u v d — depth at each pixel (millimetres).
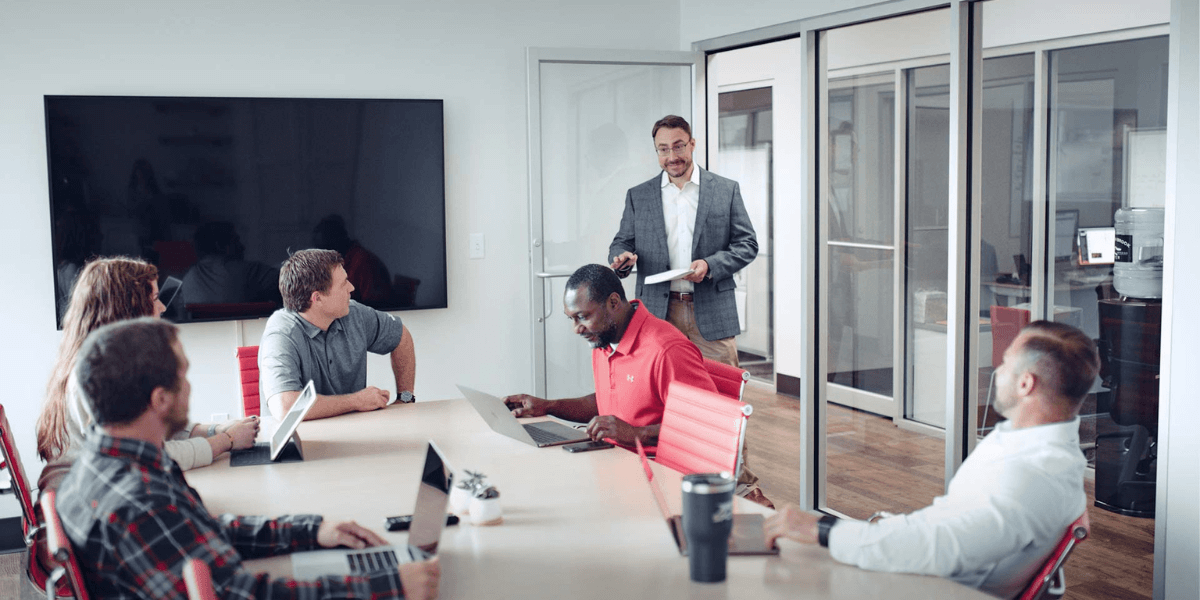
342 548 1786
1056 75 3418
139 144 3967
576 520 1938
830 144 4066
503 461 2400
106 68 3955
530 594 1560
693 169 4285
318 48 4289
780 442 5148
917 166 3658
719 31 4660
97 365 1502
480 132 4621
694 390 2475
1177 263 2686
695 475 1653
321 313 3000
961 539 1621
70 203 3889
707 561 1586
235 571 1480
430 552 1748
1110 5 3289
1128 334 3439
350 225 4348
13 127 3838
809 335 4164
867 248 3922
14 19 3801
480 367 4738
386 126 4367
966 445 3596
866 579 1607
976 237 3477
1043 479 1681
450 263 4625
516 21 4645
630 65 4777
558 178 4719
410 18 4438
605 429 2570
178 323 4105
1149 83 3234
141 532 1452
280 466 2371
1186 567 2727
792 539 1740
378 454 2473
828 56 4031
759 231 6199
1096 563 3316
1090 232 3436
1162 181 3246
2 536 3898
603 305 2766
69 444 2221
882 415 3922
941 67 3508
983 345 3539
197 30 4082
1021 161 3479
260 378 3068
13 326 3900
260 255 4203
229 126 4098
